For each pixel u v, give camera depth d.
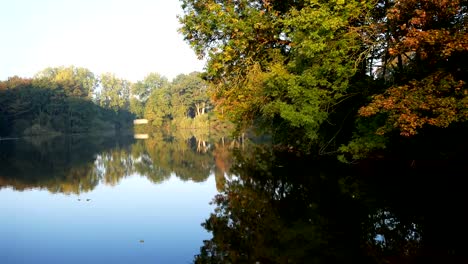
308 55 14.63
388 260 8.60
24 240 11.21
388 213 12.27
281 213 13.24
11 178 23.33
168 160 32.09
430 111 11.52
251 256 9.41
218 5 17.64
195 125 100.69
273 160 26.64
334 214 12.65
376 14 16.25
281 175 20.42
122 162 31.64
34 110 91.56
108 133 103.00
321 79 15.73
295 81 15.89
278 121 24.36
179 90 109.06
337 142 22.53
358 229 11.02
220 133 78.56
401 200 13.64
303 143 23.64
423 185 15.64
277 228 11.62
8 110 83.94
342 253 9.24
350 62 15.37
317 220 12.14
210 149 40.91
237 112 20.69
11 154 40.47
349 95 17.44
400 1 12.00
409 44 11.05
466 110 10.08
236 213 13.66
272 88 18.00
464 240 9.66
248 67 20.00
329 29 14.43
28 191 18.98
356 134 17.45
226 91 20.72
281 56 19.20
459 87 10.40
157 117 108.81
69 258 9.70
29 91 89.44
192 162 29.92
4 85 86.69
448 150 16.09
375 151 19.70
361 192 15.16
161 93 109.69
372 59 17.25
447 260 8.41
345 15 14.66
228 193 17.17
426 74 12.92
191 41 19.17
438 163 16.86
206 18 17.92
